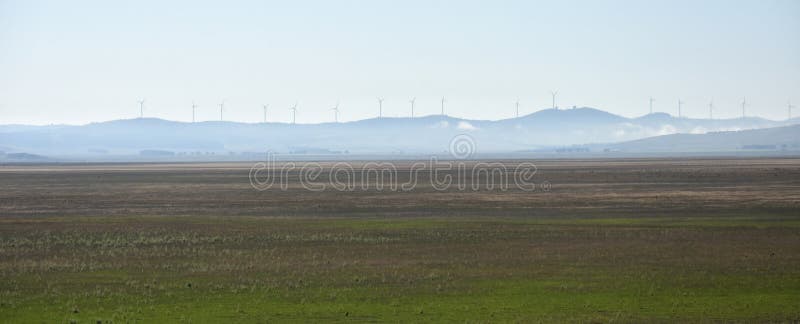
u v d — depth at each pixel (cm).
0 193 15738
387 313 4506
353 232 8312
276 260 6469
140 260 6475
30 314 4497
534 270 5909
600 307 4634
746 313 4450
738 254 6581
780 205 11369
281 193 15088
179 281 5525
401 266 6147
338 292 5119
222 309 4622
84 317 4425
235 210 11419
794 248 6912
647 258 6412
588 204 12012
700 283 5338
